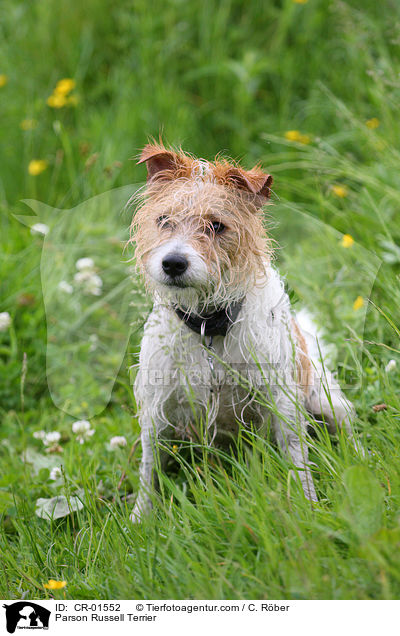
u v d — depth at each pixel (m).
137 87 10.21
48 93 10.29
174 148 6.19
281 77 10.08
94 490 4.99
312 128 9.34
